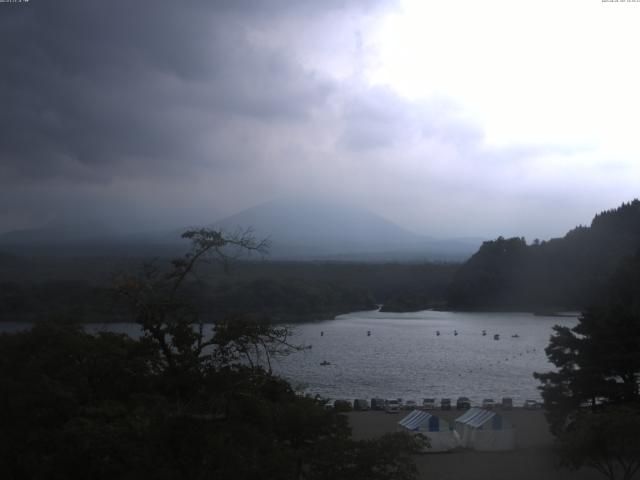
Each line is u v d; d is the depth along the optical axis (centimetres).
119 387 2625
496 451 4347
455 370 9250
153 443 2000
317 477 2261
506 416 5659
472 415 4609
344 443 2306
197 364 2156
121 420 2361
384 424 5197
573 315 19038
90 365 2706
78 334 3195
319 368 9319
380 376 8669
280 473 2083
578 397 4200
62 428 2306
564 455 3219
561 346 4356
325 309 19275
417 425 4366
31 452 2292
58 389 2475
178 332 2138
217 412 2042
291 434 2539
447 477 3728
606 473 3272
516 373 8988
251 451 2073
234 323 2162
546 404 4353
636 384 4188
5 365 2869
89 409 2436
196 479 1978
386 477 2283
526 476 3744
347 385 7981
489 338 13462
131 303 2139
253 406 2109
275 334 2253
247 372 2147
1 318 11800
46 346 2956
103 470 2095
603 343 4150
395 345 12131
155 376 2430
